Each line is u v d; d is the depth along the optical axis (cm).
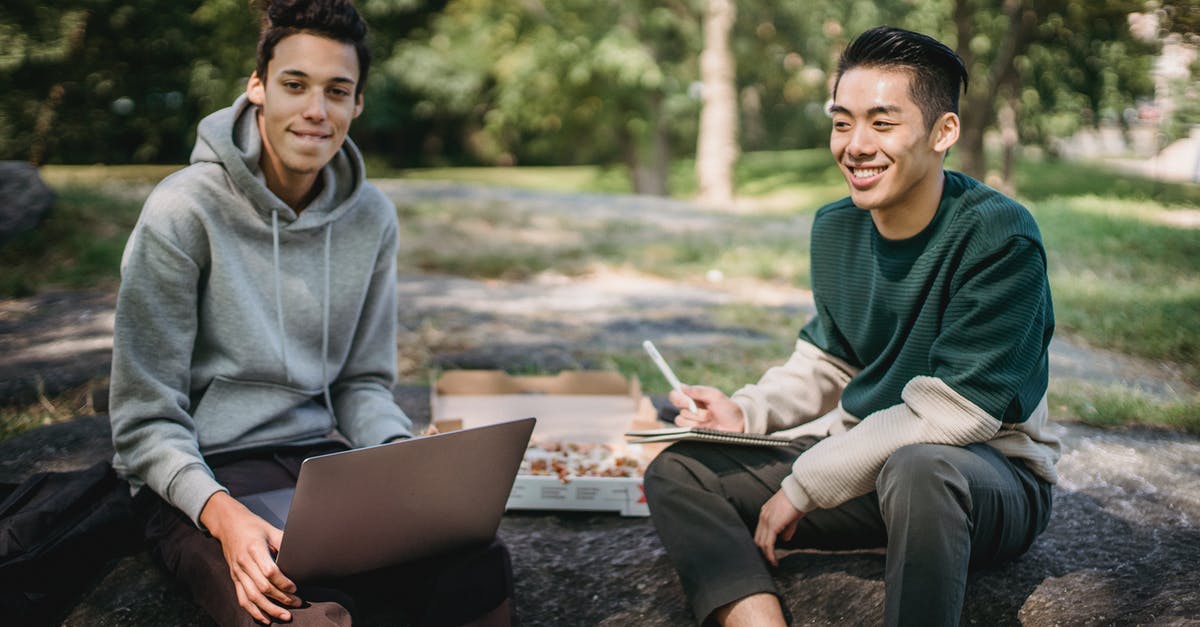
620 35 1955
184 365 220
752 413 231
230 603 194
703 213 1005
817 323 246
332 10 222
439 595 203
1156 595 207
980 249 200
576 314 562
